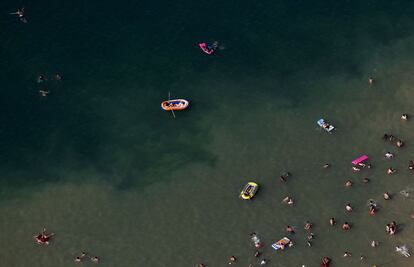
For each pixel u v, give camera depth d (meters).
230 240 99.44
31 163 109.31
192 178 107.00
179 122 114.44
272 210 102.69
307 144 110.56
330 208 102.50
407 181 105.19
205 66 122.62
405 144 109.75
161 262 97.31
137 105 117.12
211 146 111.00
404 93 117.12
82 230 101.00
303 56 123.62
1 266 97.06
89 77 121.44
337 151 109.38
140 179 107.06
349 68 121.38
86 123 114.69
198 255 97.94
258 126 113.44
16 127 114.12
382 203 102.69
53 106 117.12
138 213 102.94
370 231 99.75
